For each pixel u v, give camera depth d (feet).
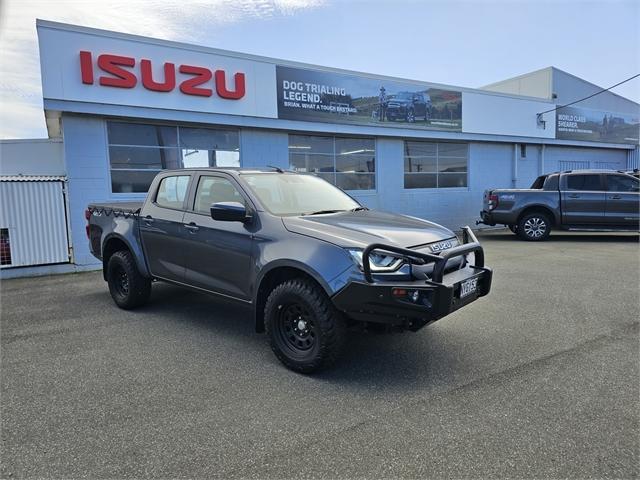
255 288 13.44
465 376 12.05
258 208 13.85
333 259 11.66
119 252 19.19
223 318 17.88
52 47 27.32
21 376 12.41
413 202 46.98
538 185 43.32
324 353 11.79
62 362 13.41
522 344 14.34
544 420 9.73
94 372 12.64
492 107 50.96
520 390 11.17
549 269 26.53
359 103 40.98
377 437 9.20
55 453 8.76
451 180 50.24
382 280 11.27
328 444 8.96
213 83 32.99
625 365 12.57
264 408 10.47
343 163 42.14
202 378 12.17
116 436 9.34
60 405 10.71
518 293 20.92
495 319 16.99
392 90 43.16
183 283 16.43
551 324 16.34
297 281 12.37
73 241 29.55
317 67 38.22
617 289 21.49
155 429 9.61
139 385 11.77
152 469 8.24
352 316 11.36
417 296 11.11
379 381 11.82
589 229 39.29
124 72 29.43
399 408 10.38
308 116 37.93
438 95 46.50
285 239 12.82
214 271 15.02
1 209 27.53
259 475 8.04
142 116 30.30
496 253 33.06
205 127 34.27
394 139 45.06
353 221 13.50
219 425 9.74
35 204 28.43
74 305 20.16
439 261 11.49
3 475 8.07
